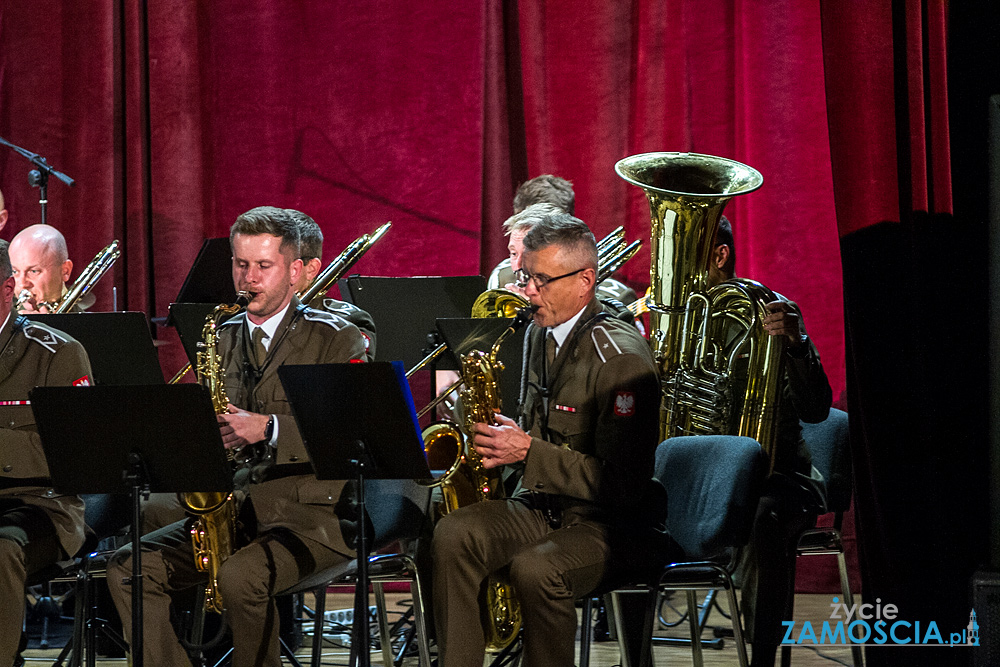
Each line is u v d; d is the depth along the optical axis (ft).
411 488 33.94
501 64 56.80
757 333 34.53
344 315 38.11
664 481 32.17
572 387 29.76
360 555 27.40
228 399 32.48
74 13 59.41
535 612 27.48
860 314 29.35
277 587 29.48
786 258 51.39
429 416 56.13
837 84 29.84
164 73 58.85
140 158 59.11
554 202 44.27
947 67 29.32
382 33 57.52
